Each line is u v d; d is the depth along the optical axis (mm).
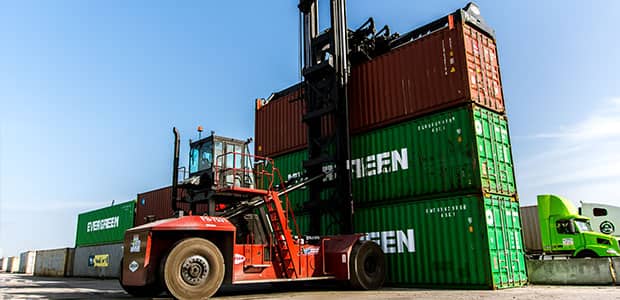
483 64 14242
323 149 16094
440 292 11672
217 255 10484
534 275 15516
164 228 10133
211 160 11961
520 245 13641
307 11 17469
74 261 39469
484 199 12453
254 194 12258
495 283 12078
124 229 32062
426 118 14195
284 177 18656
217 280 10344
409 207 14000
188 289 9891
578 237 17266
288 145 18766
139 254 10453
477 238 12312
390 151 14961
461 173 13000
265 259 11852
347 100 15836
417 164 14133
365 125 15906
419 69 14656
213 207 11703
